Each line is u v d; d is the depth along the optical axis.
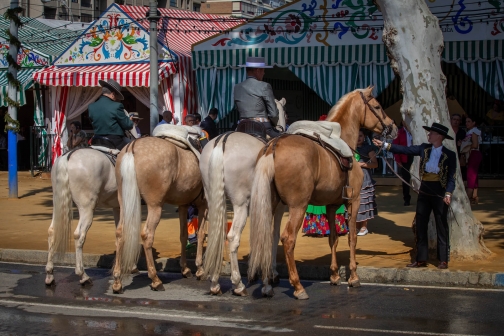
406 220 14.23
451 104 23.08
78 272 9.09
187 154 9.06
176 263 10.34
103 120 9.84
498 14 18.19
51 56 24.94
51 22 31.42
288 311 7.63
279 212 9.12
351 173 8.77
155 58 17.08
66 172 8.97
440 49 10.62
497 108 21.83
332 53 19.64
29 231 13.38
